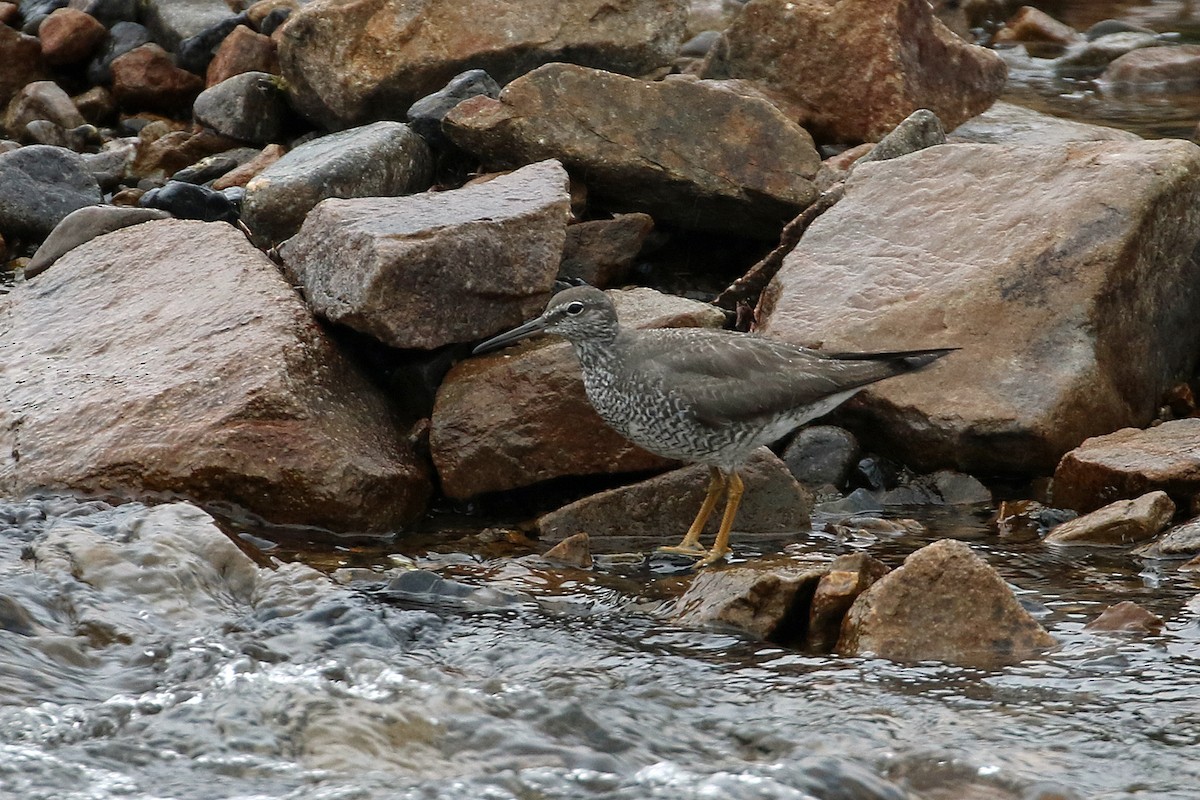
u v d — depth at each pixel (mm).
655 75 20281
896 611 10531
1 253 18750
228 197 18266
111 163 20484
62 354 14352
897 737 9188
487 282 14211
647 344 12875
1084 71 26047
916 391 14117
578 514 13352
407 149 18016
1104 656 10273
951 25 28375
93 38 23000
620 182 17766
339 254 14117
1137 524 12602
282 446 12969
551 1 19781
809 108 20203
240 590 11430
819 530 13383
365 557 12578
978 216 15312
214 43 22469
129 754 9094
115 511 12469
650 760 9047
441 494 14062
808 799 8430
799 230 16344
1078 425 13914
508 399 13750
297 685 9898
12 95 22672
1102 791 8500
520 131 17469
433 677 10102
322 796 8617
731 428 12570
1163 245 14938
